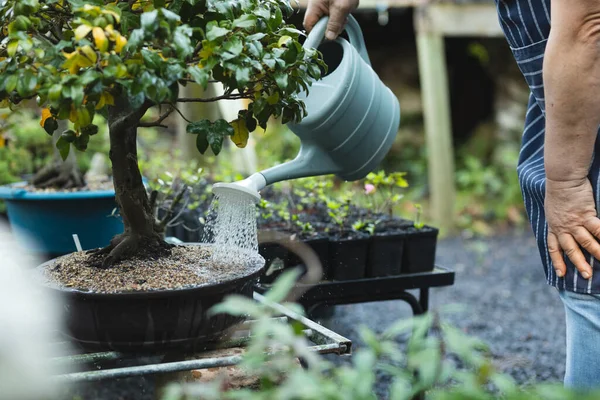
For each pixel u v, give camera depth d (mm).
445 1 5137
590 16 1287
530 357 2928
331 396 869
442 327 941
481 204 5965
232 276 1354
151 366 1245
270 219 2482
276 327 938
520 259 4773
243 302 969
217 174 2959
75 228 2191
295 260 2057
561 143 1395
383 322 3340
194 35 1317
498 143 6617
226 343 1476
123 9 1323
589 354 1477
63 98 1185
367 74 1668
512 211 5797
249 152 3332
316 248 2066
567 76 1326
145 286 1305
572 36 1309
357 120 1617
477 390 866
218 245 1478
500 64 6594
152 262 1445
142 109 1362
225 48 1238
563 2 1314
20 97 1304
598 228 1416
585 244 1430
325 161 1644
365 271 2123
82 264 1448
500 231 5590
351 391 878
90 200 2164
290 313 1536
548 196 1461
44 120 1432
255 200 1455
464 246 5117
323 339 1439
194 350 1425
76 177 2445
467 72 7035
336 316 3238
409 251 2152
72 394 2100
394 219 2389
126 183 1441
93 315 1294
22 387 807
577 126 1367
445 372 924
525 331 3305
